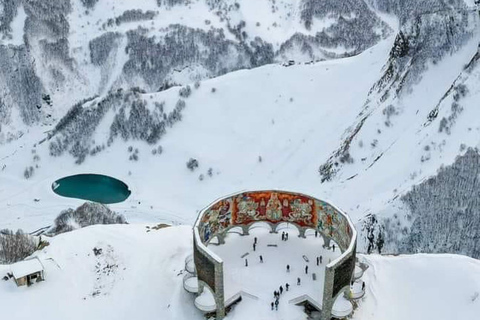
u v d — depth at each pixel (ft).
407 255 224.33
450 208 320.70
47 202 436.35
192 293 199.31
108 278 215.31
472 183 321.73
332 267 173.17
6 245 252.83
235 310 186.80
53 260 223.30
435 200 323.37
